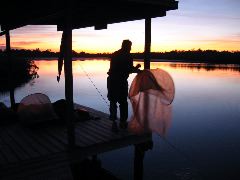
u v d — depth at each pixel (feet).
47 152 15.80
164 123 17.65
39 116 20.93
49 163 15.56
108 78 18.94
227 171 34.55
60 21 26.27
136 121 18.22
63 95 87.66
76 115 21.90
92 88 110.32
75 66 332.60
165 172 34.22
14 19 23.90
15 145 17.07
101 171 27.78
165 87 17.26
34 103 21.52
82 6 17.03
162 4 17.35
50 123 21.11
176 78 186.60
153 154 40.88
